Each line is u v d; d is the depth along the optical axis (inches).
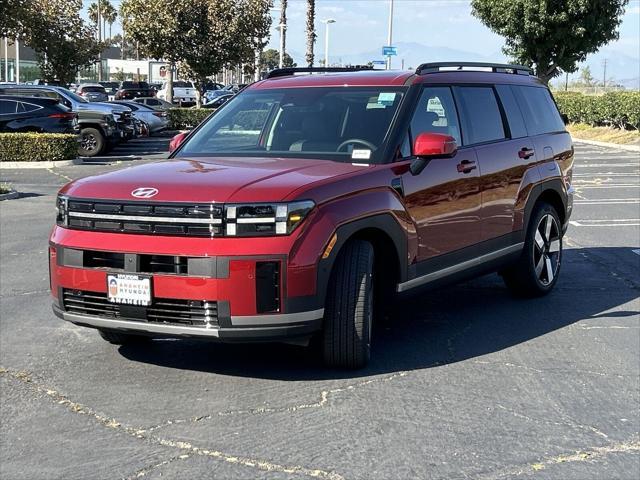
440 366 208.8
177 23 1359.5
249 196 173.6
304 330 178.2
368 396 185.9
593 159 877.8
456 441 161.8
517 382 197.3
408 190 207.2
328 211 181.0
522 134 273.4
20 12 1066.7
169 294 173.9
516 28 1147.3
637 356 219.5
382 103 223.5
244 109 243.1
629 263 346.9
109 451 157.5
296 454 155.4
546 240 284.5
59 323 251.8
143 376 200.8
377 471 148.3
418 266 214.1
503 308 272.1
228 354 218.1
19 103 864.9
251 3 1417.3
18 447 159.9
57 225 193.5
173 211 173.9
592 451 158.4
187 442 161.2
